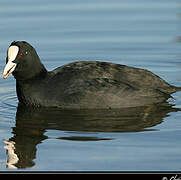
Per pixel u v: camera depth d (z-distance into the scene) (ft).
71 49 63.52
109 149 37.09
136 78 46.68
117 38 66.54
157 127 41.22
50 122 42.75
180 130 40.45
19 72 46.50
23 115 44.86
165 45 64.39
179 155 35.88
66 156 36.14
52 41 65.31
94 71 46.37
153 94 46.42
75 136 39.60
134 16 72.54
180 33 67.21
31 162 35.42
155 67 58.85
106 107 45.24
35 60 46.88
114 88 45.14
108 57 61.46
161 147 37.27
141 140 38.63
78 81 45.75
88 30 68.39
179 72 57.11
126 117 43.45
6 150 37.45
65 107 45.83
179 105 46.42
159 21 70.69
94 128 41.14
